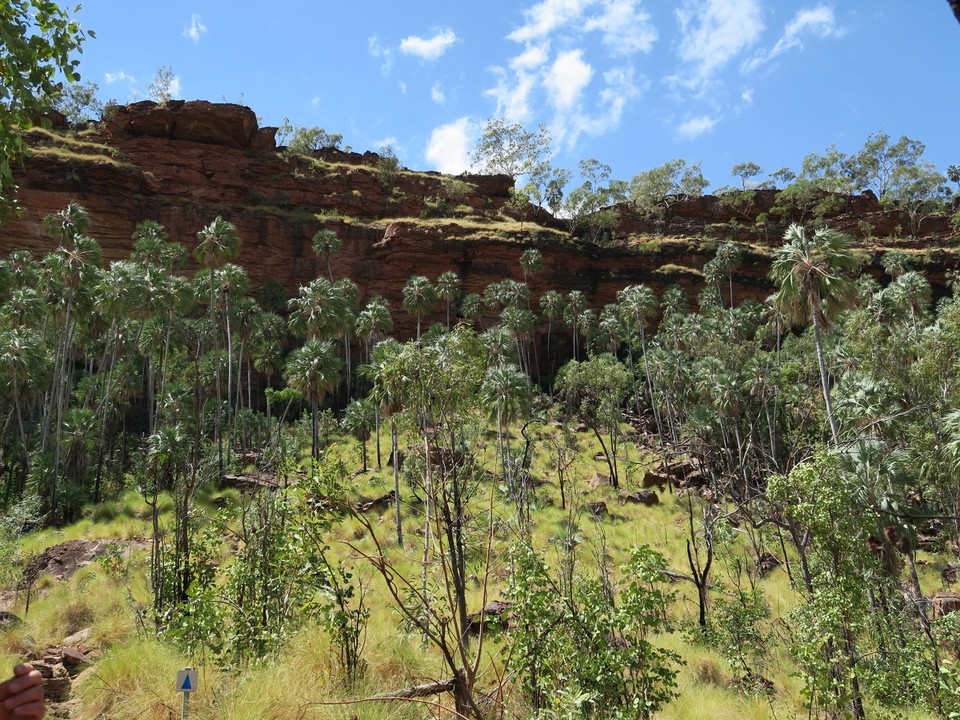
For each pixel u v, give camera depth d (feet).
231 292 180.45
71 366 177.27
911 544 60.59
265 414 217.97
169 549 40.70
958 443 67.67
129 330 184.96
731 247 270.87
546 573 23.25
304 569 25.86
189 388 171.73
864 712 28.89
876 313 143.43
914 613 38.68
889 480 61.67
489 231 289.94
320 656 24.93
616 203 351.25
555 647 21.90
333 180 308.60
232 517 38.96
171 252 196.75
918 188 321.73
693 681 36.45
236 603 30.17
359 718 19.51
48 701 21.42
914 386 79.66
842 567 33.73
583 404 173.99
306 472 24.91
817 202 338.54
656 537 91.20
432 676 25.13
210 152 284.61
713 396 123.34
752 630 42.78
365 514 99.81
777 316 108.37
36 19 18.04
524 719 20.70
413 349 23.08
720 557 62.80
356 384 235.20
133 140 274.16
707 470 119.24
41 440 147.33
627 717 20.67
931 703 27.73
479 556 24.52
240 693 20.16
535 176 347.77
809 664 28.50
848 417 82.17
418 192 338.95
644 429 191.52
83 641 31.96
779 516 40.09
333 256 258.98
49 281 149.38
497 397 106.52
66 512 112.88
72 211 164.45
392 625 32.89
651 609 24.31
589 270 292.20
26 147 18.90
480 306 254.27
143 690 21.27
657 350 188.65
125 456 154.61
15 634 31.99
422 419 22.44
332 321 161.68
